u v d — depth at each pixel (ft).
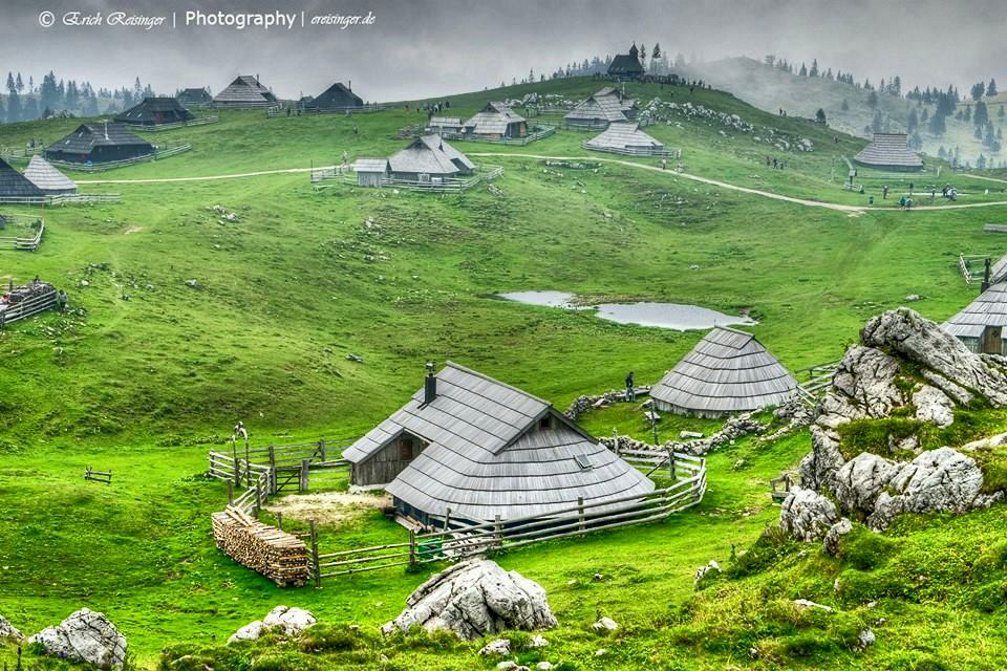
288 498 242.58
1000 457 148.15
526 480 212.43
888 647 117.50
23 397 314.14
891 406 173.17
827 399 181.98
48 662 119.03
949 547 132.67
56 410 312.50
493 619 132.05
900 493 147.54
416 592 140.97
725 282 564.30
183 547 206.80
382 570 192.34
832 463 166.09
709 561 166.20
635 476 221.66
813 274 561.43
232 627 163.12
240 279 490.08
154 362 359.46
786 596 133.80
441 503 213.46
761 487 224.94
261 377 367.45
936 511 143.64
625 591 157.48
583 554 190.90
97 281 431.84
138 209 591.37
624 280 579.48
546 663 119.44
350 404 366.22
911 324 179.11
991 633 116.98
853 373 180.96
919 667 112.27
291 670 120.06
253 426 335.06
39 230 494.59
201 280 473.67
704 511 212.43
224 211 595.88
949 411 164.96
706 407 296.10
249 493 230.27
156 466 278.46
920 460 149.48
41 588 182.50
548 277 581.12
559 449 217.56
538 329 481.87
